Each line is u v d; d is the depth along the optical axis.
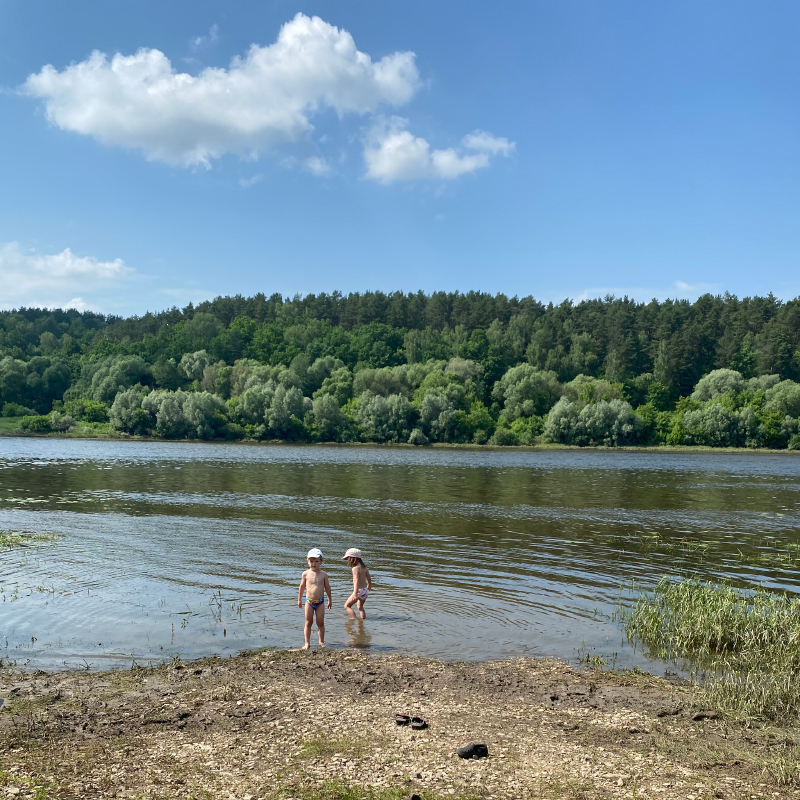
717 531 30.77
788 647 14.39
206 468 61.28
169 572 20.69
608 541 27.72
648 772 9.42
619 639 15.66
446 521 32.03
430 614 17.12
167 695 11.86
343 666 13.45
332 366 156.62
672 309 187.12
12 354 179.50
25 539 25.30
